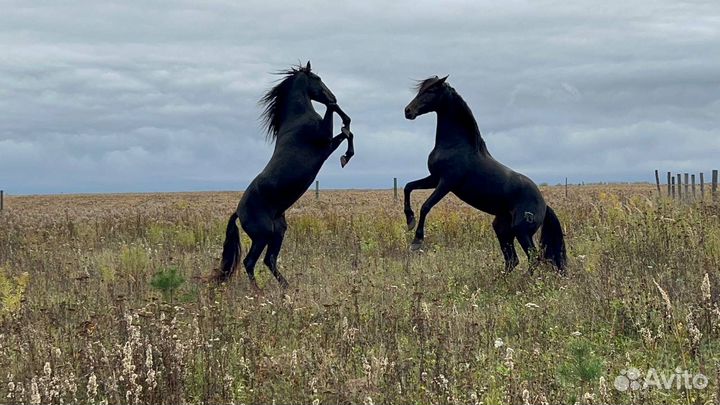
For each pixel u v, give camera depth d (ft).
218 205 171.53
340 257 57.41
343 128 48.06
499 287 42.98
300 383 24.86
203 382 25.34
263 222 46.47
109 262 55.62
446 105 48.03
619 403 23.20
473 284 43.78
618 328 31.55
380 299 39.65
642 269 42.24
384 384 24.59
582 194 160.35
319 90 48.06
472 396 22.43
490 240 63.62
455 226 68.64
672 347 28.60
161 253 61.57
